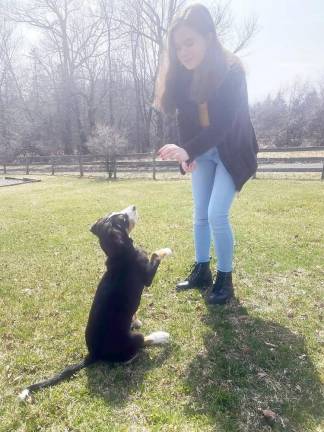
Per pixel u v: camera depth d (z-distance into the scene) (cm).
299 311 349
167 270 447
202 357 285
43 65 3612
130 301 283
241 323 329
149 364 279
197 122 340
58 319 349
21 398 246
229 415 230
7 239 627
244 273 436
